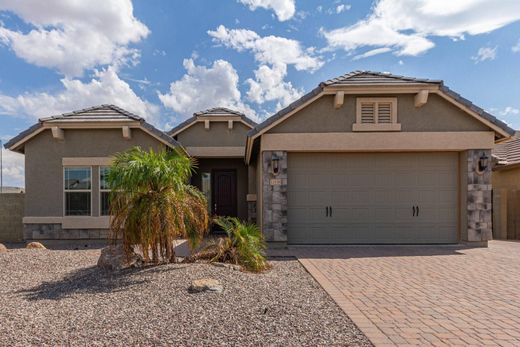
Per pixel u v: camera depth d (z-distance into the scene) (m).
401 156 12.29
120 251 8.16
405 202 12.23
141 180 7.33
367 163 12.30
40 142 13.63
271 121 11.68
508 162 15.87
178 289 6.25
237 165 18.03
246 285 6.67
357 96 11.98
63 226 13.36
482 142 11.90
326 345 4.27
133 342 4.20
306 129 11.98
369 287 6.86
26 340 4.20
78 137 13.69
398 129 11.91
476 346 4.33
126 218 7.59
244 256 8.51
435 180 12.25
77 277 7.43
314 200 12.23
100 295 6.05
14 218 14.99
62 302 5.69
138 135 13.73
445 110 12.00
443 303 5.91
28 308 5.37
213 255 8.79
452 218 12.19
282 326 4.78
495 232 15.84
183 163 8.23
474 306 5.77
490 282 7.29
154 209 7.37
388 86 11.56
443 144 11.91
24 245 13.83
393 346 4.29
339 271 8.24
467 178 11.88
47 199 13.54
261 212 12.39
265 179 11.88
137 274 7.22
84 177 13.68
